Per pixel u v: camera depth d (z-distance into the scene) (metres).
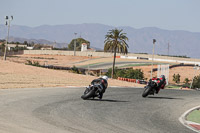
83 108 23.08
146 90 34.19
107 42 118.25
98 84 27.86
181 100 35.44
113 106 25.64
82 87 41.19
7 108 20.22
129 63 196.38
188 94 44.34
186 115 24.83
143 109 25.73
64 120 17.75
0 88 32.47
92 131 15.52
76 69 130.38
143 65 182.25
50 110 20.94
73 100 27.20
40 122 16.56
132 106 26.86
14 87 34.59
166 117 22.78
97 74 134.88
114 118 20.08
